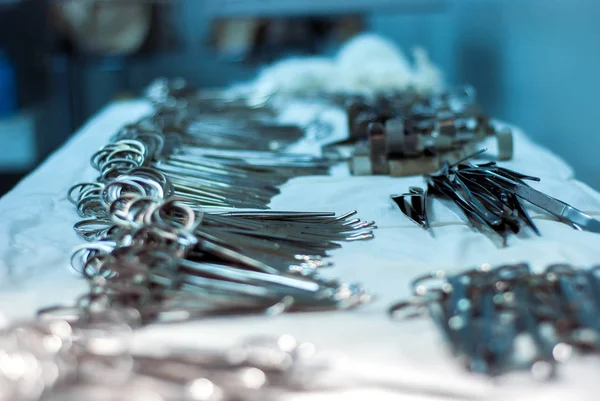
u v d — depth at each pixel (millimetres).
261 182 1433
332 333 783
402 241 1079
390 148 1501
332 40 4566
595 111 2795
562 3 3119
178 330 793
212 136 1862
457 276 846
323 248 1046
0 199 1392
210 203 1266
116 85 5910
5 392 653
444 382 687
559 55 3182
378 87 2535
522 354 711
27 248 1092
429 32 5180
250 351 709
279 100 2514
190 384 661
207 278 892
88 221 1173
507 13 3896
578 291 794
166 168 1464
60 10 4320
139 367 694
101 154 1474
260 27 4543
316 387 686
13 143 4793
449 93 2275
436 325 771
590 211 1233
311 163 1606
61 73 4734
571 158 3109
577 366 694
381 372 710
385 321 806
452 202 1236
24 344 713
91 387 669
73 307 842
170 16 4777
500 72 4086
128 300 834
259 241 1017
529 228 1125
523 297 779
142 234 939
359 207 1263
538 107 3506
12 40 4461
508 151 1594
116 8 4324
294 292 860
